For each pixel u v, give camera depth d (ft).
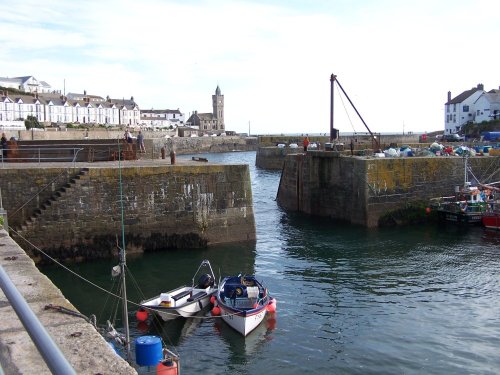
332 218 104.27
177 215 74.95
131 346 40.52
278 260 70.69
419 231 91.09
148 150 103.30
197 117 529.45
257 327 48.01
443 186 103.65
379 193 95.55
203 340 45.32
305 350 43.45
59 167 71.10
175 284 59.72
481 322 49.19
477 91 258.78
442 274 64.39
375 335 46.37
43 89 445.78
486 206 96.32
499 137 196.24
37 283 21.88
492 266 67.77
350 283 60.85
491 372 39.52
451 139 206.28
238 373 39.55
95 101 402.72
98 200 70.54
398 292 57.72
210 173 76.43
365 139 216.74
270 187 158.61
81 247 69.97
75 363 14.38
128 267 66.23
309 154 109.70
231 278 55.93
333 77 120.26
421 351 43.16
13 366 13.65
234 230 78.95
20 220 70.08
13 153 95.40
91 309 52.11
